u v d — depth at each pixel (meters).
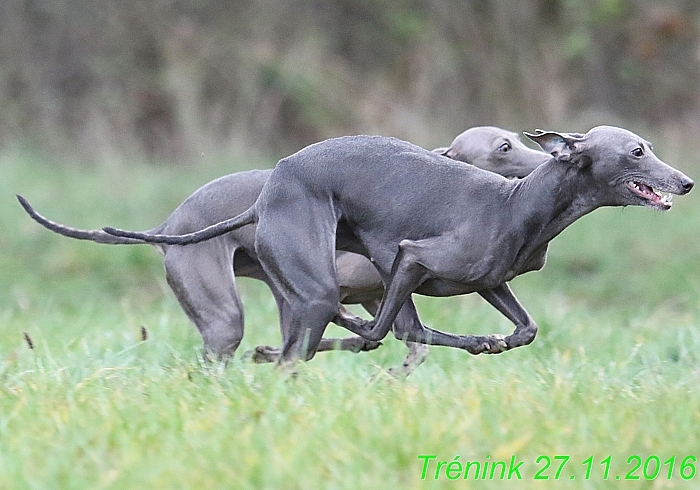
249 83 34.16
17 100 34.34
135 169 29.36
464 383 10.51
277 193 10.98
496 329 15.35
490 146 12.49
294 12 35.94
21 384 10.51
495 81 35.00
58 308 20.50
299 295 10.88
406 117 33.28
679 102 34.44
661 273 22.23
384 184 10.88
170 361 12.05
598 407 9.51
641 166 10.18
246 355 12.66
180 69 33.75
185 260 12.02
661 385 10.52
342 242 11.35
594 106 35.09
